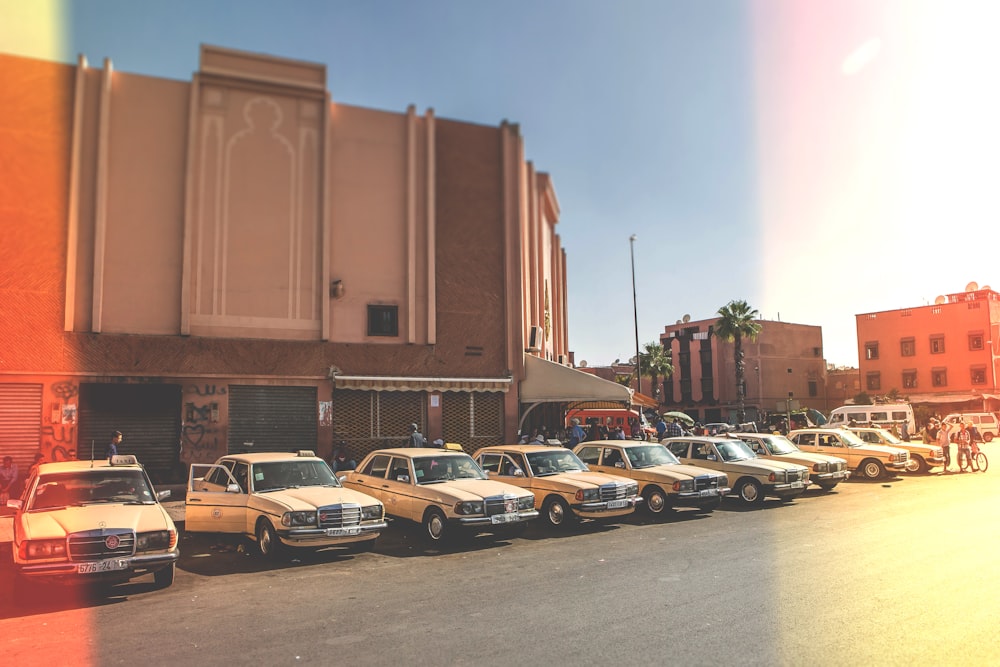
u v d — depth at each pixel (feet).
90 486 28.96
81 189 56.03
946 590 23.66
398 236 65.67
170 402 57.36
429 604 23.36
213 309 59.00
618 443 49.67
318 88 63.26
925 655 17.44
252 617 22.18
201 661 17.97
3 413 52.75
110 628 21.20
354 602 23.91
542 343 78.23
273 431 60.23
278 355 60.44
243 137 61.11
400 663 17.52
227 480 35.06
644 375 238.68
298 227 62.28
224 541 36.22
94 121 56.90
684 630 19.75
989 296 190.80
